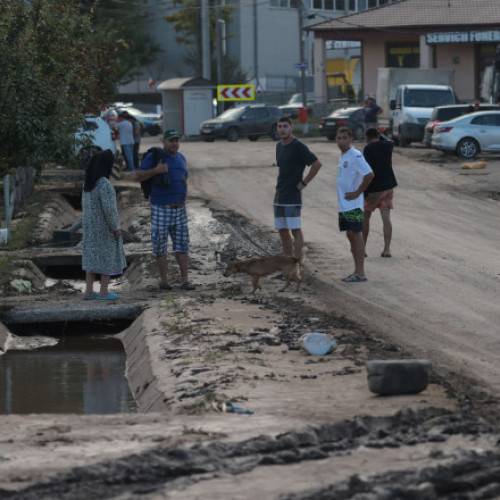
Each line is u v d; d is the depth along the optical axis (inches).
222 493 358.0
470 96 3681.1
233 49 5428.2
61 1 1194.0
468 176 1926.7
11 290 999.6
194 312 807.1
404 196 1685.5
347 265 1051.9
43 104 1003.9
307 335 648.4
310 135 3531.0
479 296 857.5
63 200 1846.7
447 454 397.1
